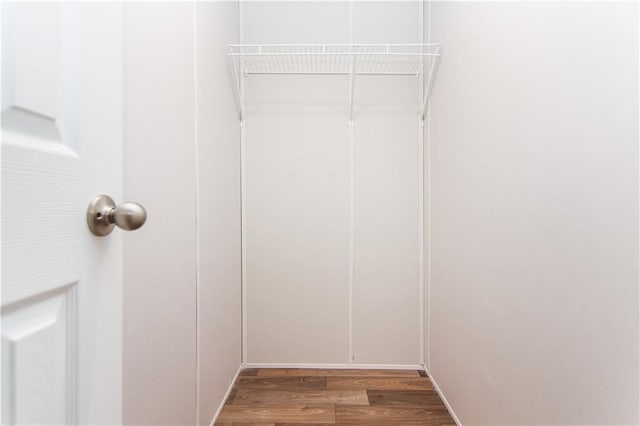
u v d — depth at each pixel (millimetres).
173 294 1105
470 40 1399
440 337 1765
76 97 447
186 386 1212
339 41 2082
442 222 1742
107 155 516
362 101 2080
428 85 1943
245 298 2074
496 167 1182
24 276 361
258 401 1694
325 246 2080
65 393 424
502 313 1139
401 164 2076
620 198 671
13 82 353
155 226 987
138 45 904
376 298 2076
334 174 2082
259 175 2086
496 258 1180
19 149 355
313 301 2082
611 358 697
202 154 1389
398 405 1665
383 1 2068
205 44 1433
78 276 444
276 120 2082
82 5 462
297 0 2072
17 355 354
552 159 880
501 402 1146
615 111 681
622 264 668
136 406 881
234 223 1914
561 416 849
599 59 722
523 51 1012
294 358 2070
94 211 475
